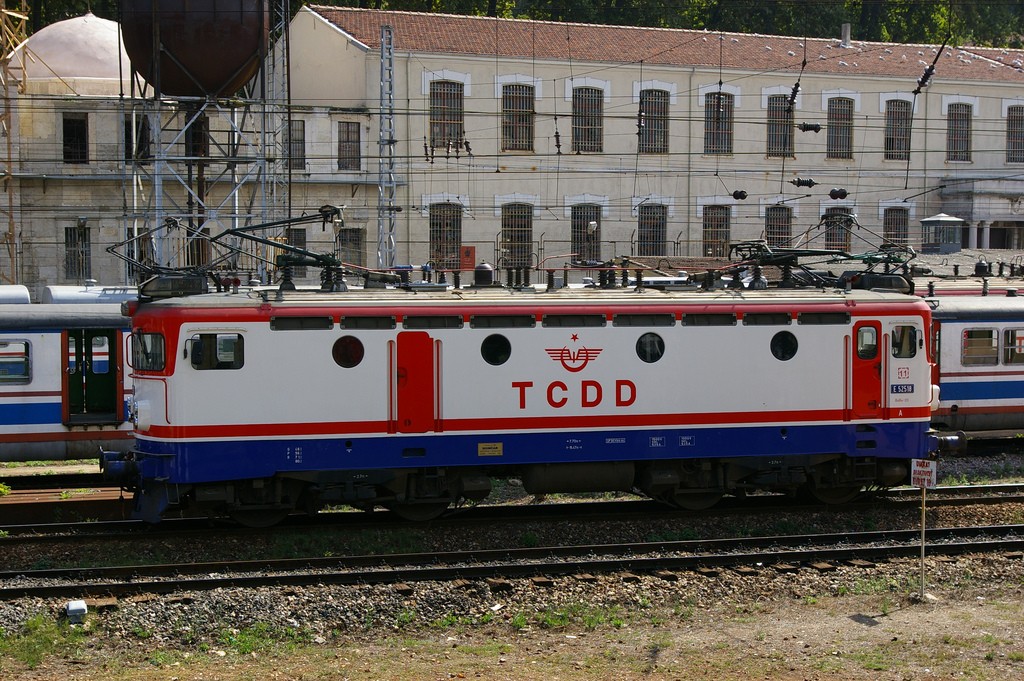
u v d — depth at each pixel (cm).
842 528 1911
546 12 5856
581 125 4566
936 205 5053
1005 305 2733
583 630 1365
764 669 1204
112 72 4172
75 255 4084
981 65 5162
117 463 1766
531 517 1889
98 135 4100
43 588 1431
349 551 1733
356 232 4309
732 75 4712
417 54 4319
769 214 4838
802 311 1922
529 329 1828
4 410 2411
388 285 1941
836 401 1936
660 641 1302
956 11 6462
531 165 4500
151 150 3403
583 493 2108
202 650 1284
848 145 4919
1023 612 1412
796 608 1449
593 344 1850
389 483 1827
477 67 4409
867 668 1205
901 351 1964
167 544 1725
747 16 6131
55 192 4044
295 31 4609
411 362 1788
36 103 4041
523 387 1827
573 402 1844
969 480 2347
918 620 1382
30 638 1291
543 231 4544
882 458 1991
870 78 4897
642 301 1875
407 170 4338
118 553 1686
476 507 1984
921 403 1973
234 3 3203
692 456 1888
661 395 1873
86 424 2448
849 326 1939
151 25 3197
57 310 2456
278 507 1802
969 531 1814
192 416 1712
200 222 3975
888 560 1652
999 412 2722
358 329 1770
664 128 4669
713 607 1459
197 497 1739
